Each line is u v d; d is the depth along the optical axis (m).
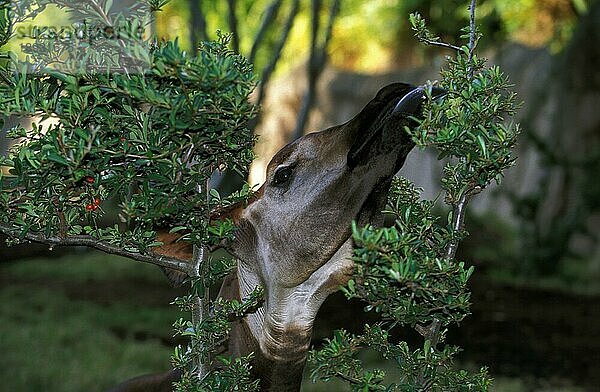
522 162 22.17
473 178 5.00
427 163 23.83
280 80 30.62
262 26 16.25
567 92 19.58
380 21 31.83
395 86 4.85
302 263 4.89
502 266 19.05
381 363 10.14
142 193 4.87
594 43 19.39
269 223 4.91
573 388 10.94
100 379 9.96
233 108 4.70
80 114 4.73
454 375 5.08
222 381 4.93
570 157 19.05
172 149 4.79
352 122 4.85
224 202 5.00
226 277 5.16
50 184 4.82
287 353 4.95
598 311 15.54
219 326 4.97
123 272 17.33
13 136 4.84
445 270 4.79
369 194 4.86
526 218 18.97
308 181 4.88
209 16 22.06
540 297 16.59
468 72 5.00
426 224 5.01
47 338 11.93
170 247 5.04
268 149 30.20
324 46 17.33
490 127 4.93
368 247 4.67
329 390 8.84
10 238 4.96
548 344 13.16
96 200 4.96
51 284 16.41
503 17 26.69
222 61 4.64
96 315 13.67
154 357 10.98
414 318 4.96
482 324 14.20
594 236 19.81
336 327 13.47
